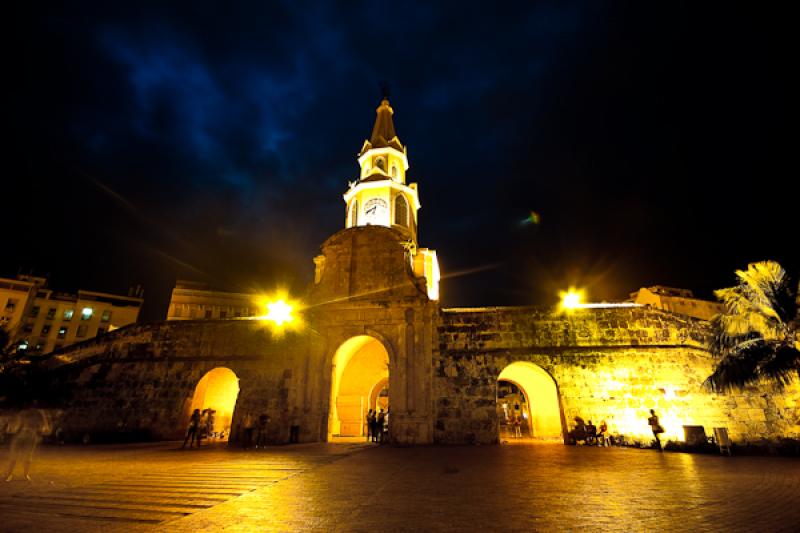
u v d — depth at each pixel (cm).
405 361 2362
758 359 1869
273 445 2191
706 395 2141
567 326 2383
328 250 2742
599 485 1002
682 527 648
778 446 1980
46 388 2641
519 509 767
